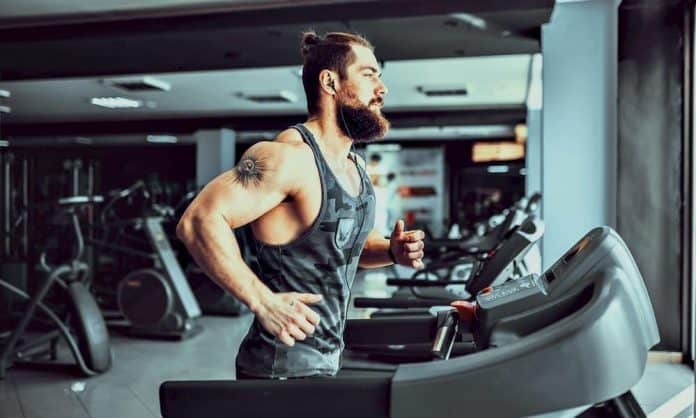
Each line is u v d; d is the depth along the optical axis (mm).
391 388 1092
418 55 6055
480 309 1302
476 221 14242
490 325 1267
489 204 15258
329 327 1452
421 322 1753
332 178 1397
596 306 1083
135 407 3809
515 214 4559
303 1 4980
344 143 1479
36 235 7766
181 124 12125
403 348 3957
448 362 1110
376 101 1466
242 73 7969
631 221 4602
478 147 14914
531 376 1047
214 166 12312
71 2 4988
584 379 1043
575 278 1233
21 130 12766
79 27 5426
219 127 11906
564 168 4891
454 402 1066
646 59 4578
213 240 1257
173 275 5711
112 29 5367
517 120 11086
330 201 1390
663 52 4543
